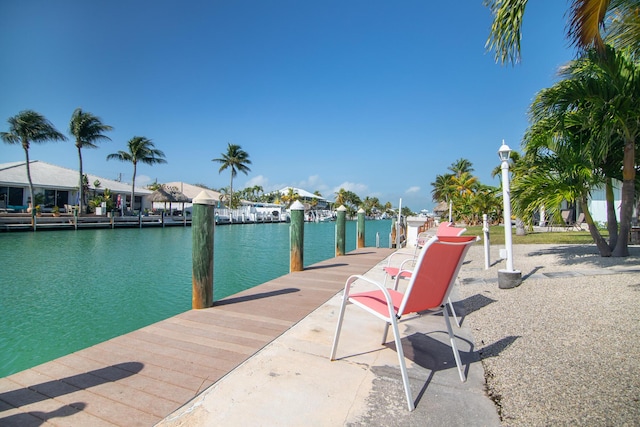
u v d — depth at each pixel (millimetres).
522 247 10820
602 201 18891
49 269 10352
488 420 1990
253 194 80750
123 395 2258
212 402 2188
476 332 3436
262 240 22250
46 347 4680
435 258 2283
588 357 2672
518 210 7215
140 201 43000
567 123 6707
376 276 6281
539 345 2980
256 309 4195
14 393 2275
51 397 2230
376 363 2744
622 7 3654
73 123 29094
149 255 13523
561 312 3807
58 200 33562
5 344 4762
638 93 5867
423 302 2385
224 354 2902
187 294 7438
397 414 2059
